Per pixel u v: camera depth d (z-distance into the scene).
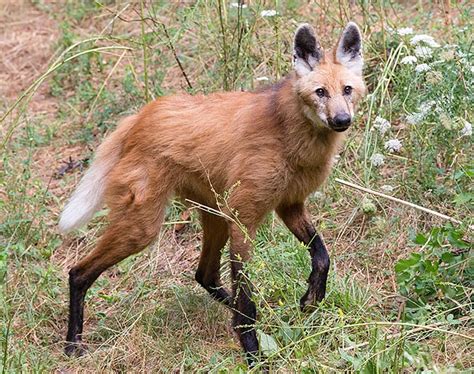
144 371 7.90
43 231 10.26
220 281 8.89
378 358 6.86
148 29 13.80
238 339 8.09
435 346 7.45
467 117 9.63
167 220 10.37
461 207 9.31
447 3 11.95
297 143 7.73
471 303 7.71
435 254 8.66
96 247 8.43
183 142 8.16
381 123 9.61
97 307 9.14
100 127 12.10
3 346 7.99
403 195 9.78
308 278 8.30
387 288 8.71
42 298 9.09
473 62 10.03
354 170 10.41
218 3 11.30
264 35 12.33
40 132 12.41
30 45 14.85
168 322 8.56
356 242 9.50
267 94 8.04
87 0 15.41
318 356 7.43
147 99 11.45
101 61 13.48
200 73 12.48
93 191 8.61
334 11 12.66
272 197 7.89
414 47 11.01
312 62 7.76
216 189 8.23
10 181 10.93
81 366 8.03
